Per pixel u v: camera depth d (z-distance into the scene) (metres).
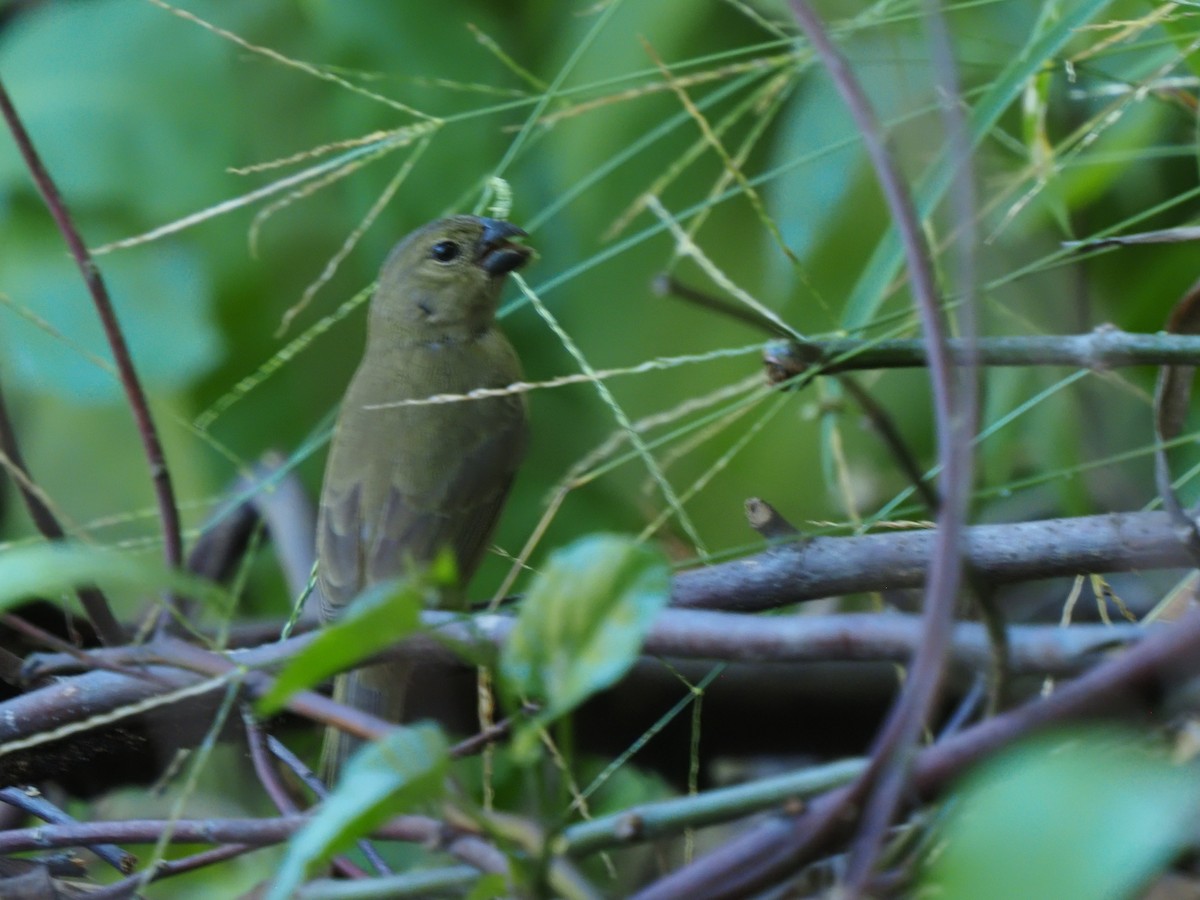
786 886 3.35
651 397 8.30
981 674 3.88
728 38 8.01
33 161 4.91
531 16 8.65
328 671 2.91
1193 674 2.86
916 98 7.04
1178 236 4.91
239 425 9.25
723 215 8.10
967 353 2.84
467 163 8.70
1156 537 4.54
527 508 8.98
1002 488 4.72
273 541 8.26
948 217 6.02
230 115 8.86
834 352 4.76
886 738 2.81
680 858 5.89
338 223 8.99
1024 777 2.51
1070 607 4.83
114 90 8.81
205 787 7.63
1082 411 6.93
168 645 4.06
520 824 3.12
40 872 4.32
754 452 7.90
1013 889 2.38
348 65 8.69
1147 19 5.15
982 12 7.21
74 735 5.38
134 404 5.08
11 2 9.26
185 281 8.76
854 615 3.39
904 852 3.32
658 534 7.14
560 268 8.83
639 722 6.07
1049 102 7.15
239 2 8.95
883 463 7.81
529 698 4.07
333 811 2.82
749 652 3.43
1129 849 2.34
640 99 8.02
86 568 2.80
